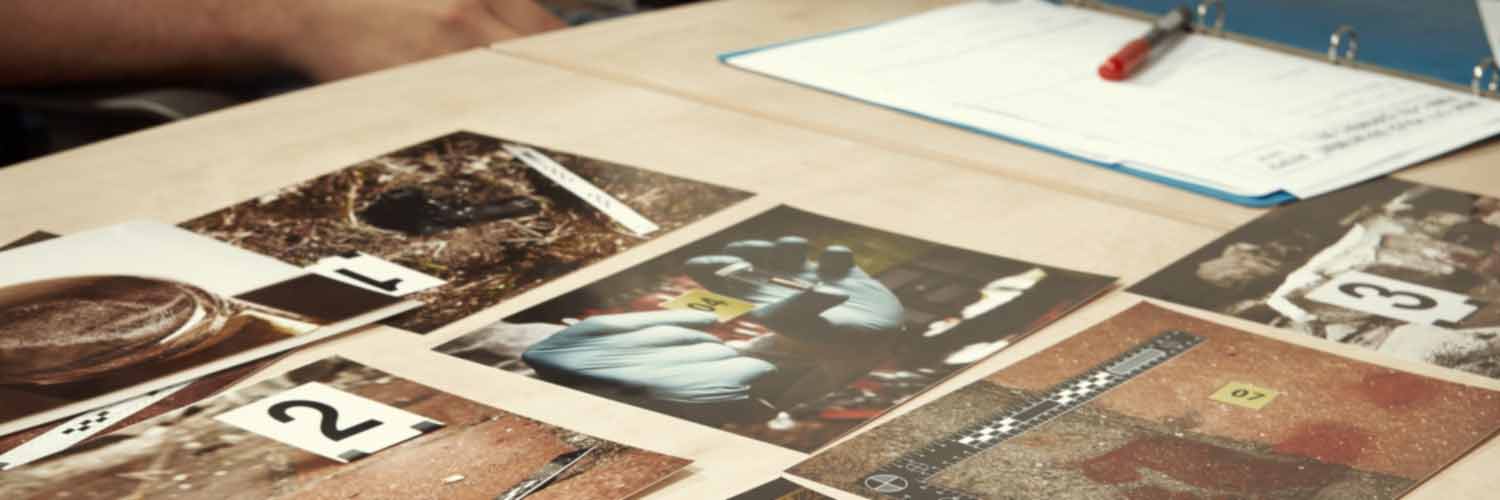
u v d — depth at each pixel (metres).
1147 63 1.16
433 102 1.07
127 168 0.94
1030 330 0.73
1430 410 0.65
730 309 0.75
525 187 0.91
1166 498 0.58
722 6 1.33
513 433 0.63
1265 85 1.11
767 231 0.85
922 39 1.22
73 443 0.62
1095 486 0.59
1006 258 0.82
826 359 0.70
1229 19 1.24
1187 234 0.85
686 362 0.69
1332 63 1.16
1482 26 1.18
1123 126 1.03
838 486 0.59
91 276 0.78
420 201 0.89
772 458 0.61
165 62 1.42
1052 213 0.88
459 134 1.00
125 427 0.64
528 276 0.79
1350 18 1.22
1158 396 0.67
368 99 1.07
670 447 0.62
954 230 0.86
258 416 0.64
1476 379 0.68
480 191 0.91
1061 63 1.16
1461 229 0.87
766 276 0.79
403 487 0.59
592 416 0.64
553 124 1.02
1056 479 0.60
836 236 0.84
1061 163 0.97
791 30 1.25
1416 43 1.17
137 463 0.61
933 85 1.11
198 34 1.42
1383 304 0.76
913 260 0.81
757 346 0.71
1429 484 0.60
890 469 0.60
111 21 1.38
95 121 1.23
